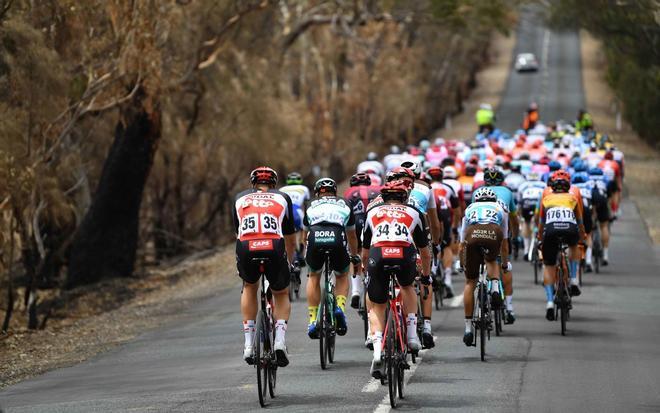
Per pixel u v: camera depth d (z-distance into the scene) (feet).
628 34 395.96
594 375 115.24
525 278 207.10
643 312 166.09
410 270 100.22
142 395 111.04
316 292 121.70
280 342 101.81
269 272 100.89
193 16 310.04
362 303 135.54
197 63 307.37
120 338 170.91
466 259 124.88
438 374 115.65
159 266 333.42
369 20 451.53
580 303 175.83
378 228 99.91
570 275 148.77
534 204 219.41
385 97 505.25
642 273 216.13
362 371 118.62
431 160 279.49
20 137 201.77
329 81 514.27
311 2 469.57
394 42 522.47
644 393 105.81
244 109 345.31
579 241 148.15
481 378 113.09
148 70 230.48
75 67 235.81
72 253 282.97
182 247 367.04
